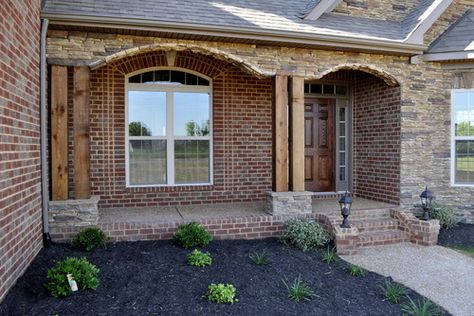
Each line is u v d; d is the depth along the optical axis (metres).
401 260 5.29
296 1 7.08
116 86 6.81
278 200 6.01
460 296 4.17
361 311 3.69
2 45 3.45
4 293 3.42
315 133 8.16
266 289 4.00
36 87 4.73
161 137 7.20
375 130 7.56
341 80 8.09
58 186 5.29
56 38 5.27
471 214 7.18
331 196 8.07
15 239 3.77
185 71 7.21
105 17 5.09
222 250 5.12
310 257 5.11
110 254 4.73
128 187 6.94
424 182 7.06
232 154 7.45
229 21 5.70
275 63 6.12
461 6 7.39
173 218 5.82
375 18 7.07
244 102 7.48
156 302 3.53
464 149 7.18
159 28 5.35
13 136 3.76
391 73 6.79
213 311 3.45
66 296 3.50
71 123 6.41
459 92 7.12
